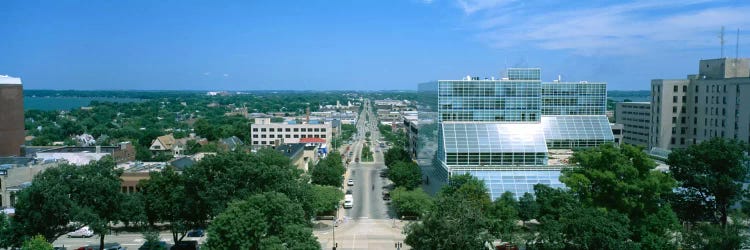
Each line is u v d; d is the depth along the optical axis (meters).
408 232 73.31
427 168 175.12
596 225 66.81
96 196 83.62
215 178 89.19
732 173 96.69
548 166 135.00
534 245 72.12
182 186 91.06
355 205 143.75
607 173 84.38
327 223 123.06
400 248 101.81
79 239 107.44
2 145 148.75
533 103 149.62
